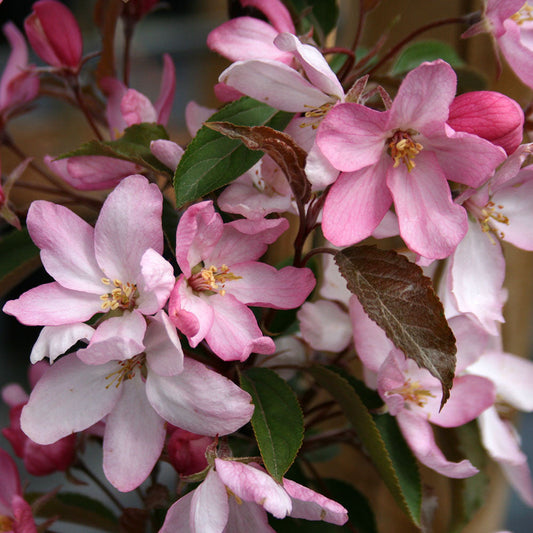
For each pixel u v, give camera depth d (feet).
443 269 1.29
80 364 1.19
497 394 1.36
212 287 1.18
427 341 1.14
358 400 1.23
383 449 1.22
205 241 1.17
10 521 1.27
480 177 1.15
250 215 1.18
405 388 1.28
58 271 1.17
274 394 1.22
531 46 1.25
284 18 1.24
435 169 1.16
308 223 1.20
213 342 1.16
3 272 1.34
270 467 1.14
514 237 1.25
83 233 1.18
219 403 1.14
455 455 1.37
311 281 1.19
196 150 1.19
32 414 1.17
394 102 1.12
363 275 1.17
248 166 1.19
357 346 1.27
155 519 1.29
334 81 1.14
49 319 1.14
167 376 1.16
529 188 1.24
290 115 1.23
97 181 1.28
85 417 1.18
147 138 1.26
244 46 1.20
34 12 1.34
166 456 1.24
